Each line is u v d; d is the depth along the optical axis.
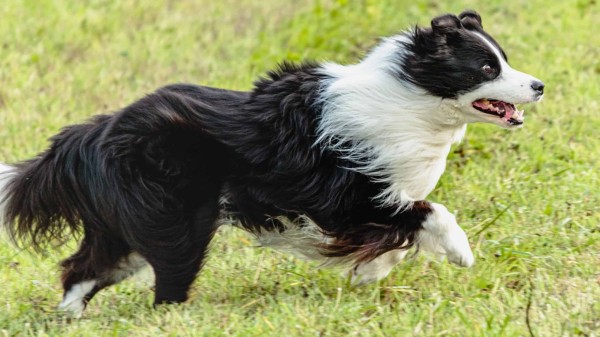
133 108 9.89
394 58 9.72
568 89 15.81
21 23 19.86
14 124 15.70
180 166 9.77
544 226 11.65
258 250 11.59
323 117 9.74
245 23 20.47
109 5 21.11
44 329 10.08
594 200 12.16
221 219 10.21
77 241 10.64
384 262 10.41
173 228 9.84
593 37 18.05
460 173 13.46
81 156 9.93
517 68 16.66
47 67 18.27
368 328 9.31
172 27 20.16
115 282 10.55
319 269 10.77
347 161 9.75
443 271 10.57
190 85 10.27
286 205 9.92
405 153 9.69
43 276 11.42
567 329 9.09
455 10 20.03
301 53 18.45
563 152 13.80
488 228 11.71
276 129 9.77
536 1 20.06
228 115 9.88
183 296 10.17
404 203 9.91
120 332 9.64
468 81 9.57
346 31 19.03
